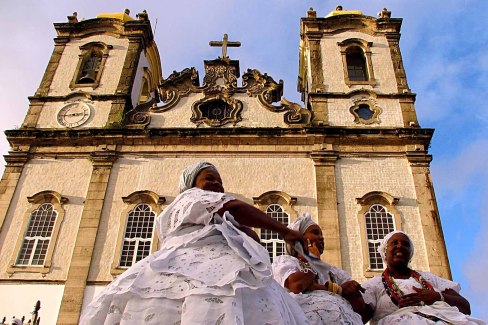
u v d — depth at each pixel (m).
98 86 24.75
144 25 26.98
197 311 2.75
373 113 22.98
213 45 26.56
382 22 26.34
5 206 20.55
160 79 31.27
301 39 28.88
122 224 19.78
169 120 23.12
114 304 2.97
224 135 22.08
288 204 20.08
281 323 2.97
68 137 22.33
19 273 18.75
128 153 21.83
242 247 3.22
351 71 25.38
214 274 2.96
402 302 5.39
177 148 21.92
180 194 3.76
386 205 19.94
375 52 25.44
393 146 21.53
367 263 18.47
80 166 21.66
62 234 19.70
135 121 23.03
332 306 4.66
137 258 19.08
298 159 21.39
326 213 19.66
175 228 3.46
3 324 17.53
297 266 5.04
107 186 20.89
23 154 21.95
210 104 23.75
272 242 19.27
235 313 2.78
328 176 20.72
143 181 21.05
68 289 18.12
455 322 5.02
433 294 5.38
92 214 20.05
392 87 23.97
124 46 26.50
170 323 2.79
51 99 24.16
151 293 2.92
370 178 20.70
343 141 21.69
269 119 22.89
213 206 3.43
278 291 3.33
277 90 24.02
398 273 6.02
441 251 18.64
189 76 24.59
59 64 25.83
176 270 3.01
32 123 23.27
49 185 21.12
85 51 26.31
